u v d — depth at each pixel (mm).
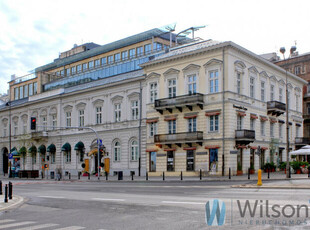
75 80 63125
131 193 21734
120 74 53812
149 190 23562
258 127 44781
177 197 18234
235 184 27266
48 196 21953
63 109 60219
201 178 35000
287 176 32656
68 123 59531
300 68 64062
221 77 40406
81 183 36531
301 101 58281
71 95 58688
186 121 42969
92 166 54156
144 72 47938
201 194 19375
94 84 57000
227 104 39625
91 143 54719
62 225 11641
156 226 10844
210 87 41438
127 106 50250
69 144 58312
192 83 42969
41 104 64562
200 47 45000
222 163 39219
